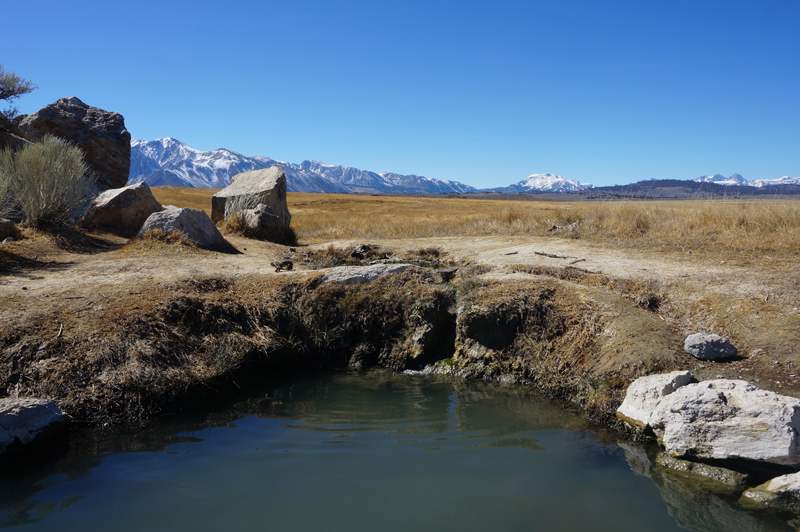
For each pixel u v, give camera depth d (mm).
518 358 6672
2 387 5188
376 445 4672
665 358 5426
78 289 7062
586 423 5191
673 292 7191
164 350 6070
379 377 6840
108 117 18203
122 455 4480
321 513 3494
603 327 6258
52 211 10281
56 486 3953
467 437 4859
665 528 3354
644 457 4422
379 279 8055
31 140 15500
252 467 4227
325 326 7512
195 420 5301
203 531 3301
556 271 8266
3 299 6488
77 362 5492
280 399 5961
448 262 10070
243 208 14555
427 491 3809
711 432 4160
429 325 7312
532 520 3418
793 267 7832
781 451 3828
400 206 64062
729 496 3787
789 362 5227
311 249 12219
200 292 7418
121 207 11617
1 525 3439
